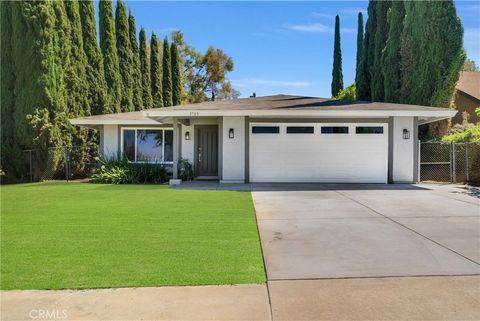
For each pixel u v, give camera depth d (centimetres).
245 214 809
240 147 1470
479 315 348
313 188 1270
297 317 347
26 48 1703
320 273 455
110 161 1653
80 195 1132
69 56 1903
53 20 1755
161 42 3947
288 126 1465
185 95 3853
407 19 1797
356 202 959
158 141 1773
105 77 2322
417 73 1742
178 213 822
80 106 1953
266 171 1471
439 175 1588
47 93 1711
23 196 1119
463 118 1834
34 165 1733
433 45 1675
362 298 385
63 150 1753
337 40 3516
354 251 540
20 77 1708
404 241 589
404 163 1448
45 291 405
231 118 1471
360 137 1450
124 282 427
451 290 402
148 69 2836
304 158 1463
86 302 379
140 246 568
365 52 2373
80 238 614
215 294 397
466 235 621
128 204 946
